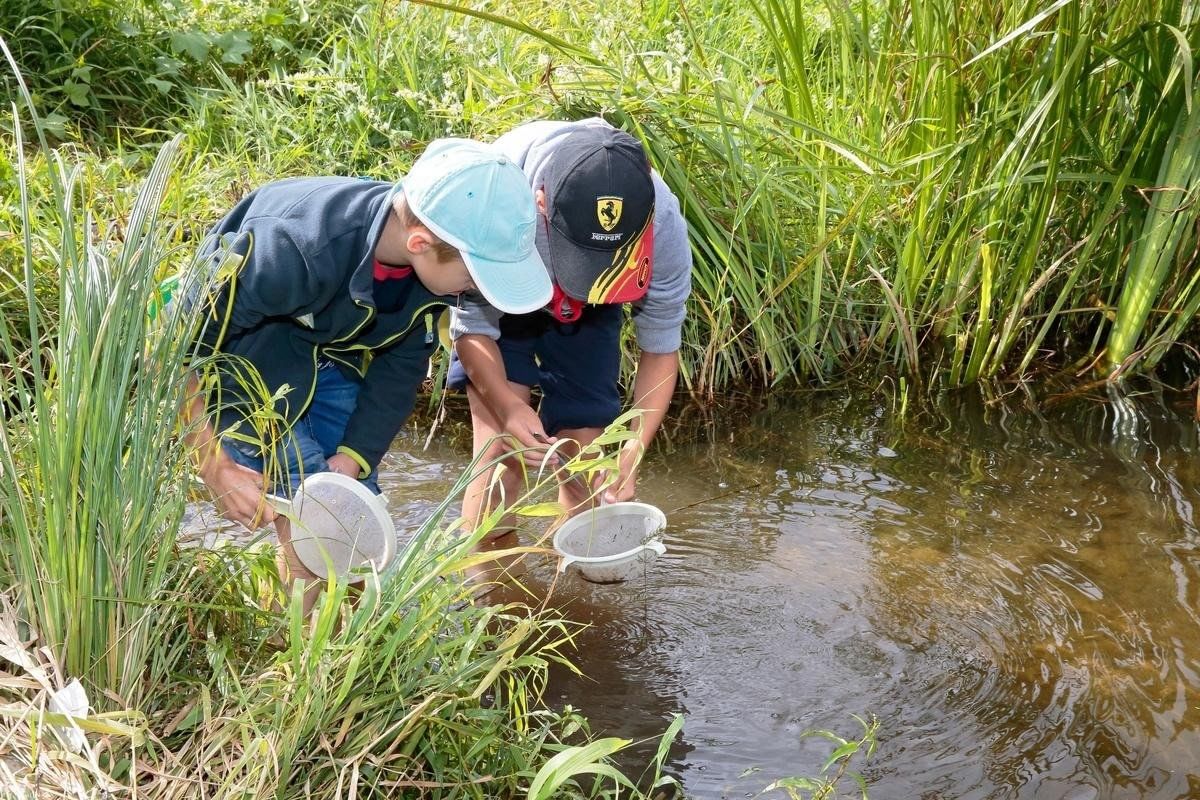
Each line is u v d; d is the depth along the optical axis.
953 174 3.96
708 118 4.08
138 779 1.80
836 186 4.15
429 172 2.17
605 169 2.41
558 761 1.79
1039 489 3.36
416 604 2.18
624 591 2.86
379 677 1.87
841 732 2.36
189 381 2.13
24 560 1.81
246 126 4.66
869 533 3.14
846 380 4.07
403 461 3.46
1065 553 3.02
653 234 2.59
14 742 1.75
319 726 1.82
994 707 2.44
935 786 2.21
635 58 4.08
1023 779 2.22
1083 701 2.45
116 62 4.96
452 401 3.81
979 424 3.77
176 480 2.05
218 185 4.16
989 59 3.86
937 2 3.81
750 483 3.41
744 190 4.04
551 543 3.06
